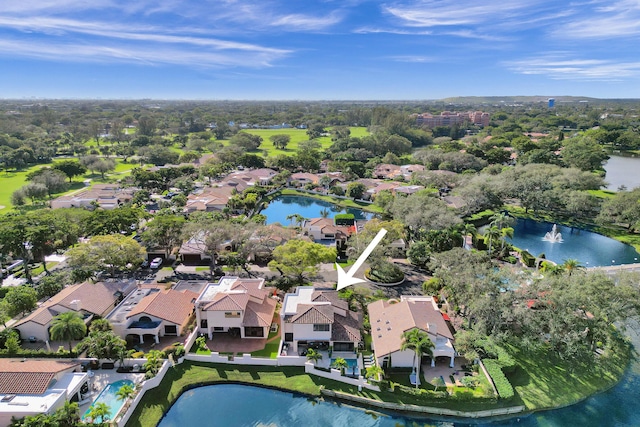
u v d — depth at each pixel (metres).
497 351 53.50
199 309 57.19
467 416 46.19
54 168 147.00
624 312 51.84
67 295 60.19
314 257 68.75
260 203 134.88
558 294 52.06
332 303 57.38
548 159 165.25
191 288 67.12
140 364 50.84
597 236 107.62
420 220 91.06
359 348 54.53
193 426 44.44
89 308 58.91
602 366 53.50
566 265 71.75
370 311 61.25
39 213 89.56
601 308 51.69
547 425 45.28
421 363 52.34
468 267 60.03
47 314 56.59
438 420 45.97
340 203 135.75
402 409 46.75
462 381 48.75
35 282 72.62
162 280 74.12
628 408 47.78
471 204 115.31
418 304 59.06
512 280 55.78
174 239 81.81
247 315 57.69
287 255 68.62
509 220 90.31
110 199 123.50
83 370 50.22
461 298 58.06
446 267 65.69
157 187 144.75
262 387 49.88
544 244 101.62
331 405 47.53
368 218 121.38
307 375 50.84
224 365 52.41
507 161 188.50
